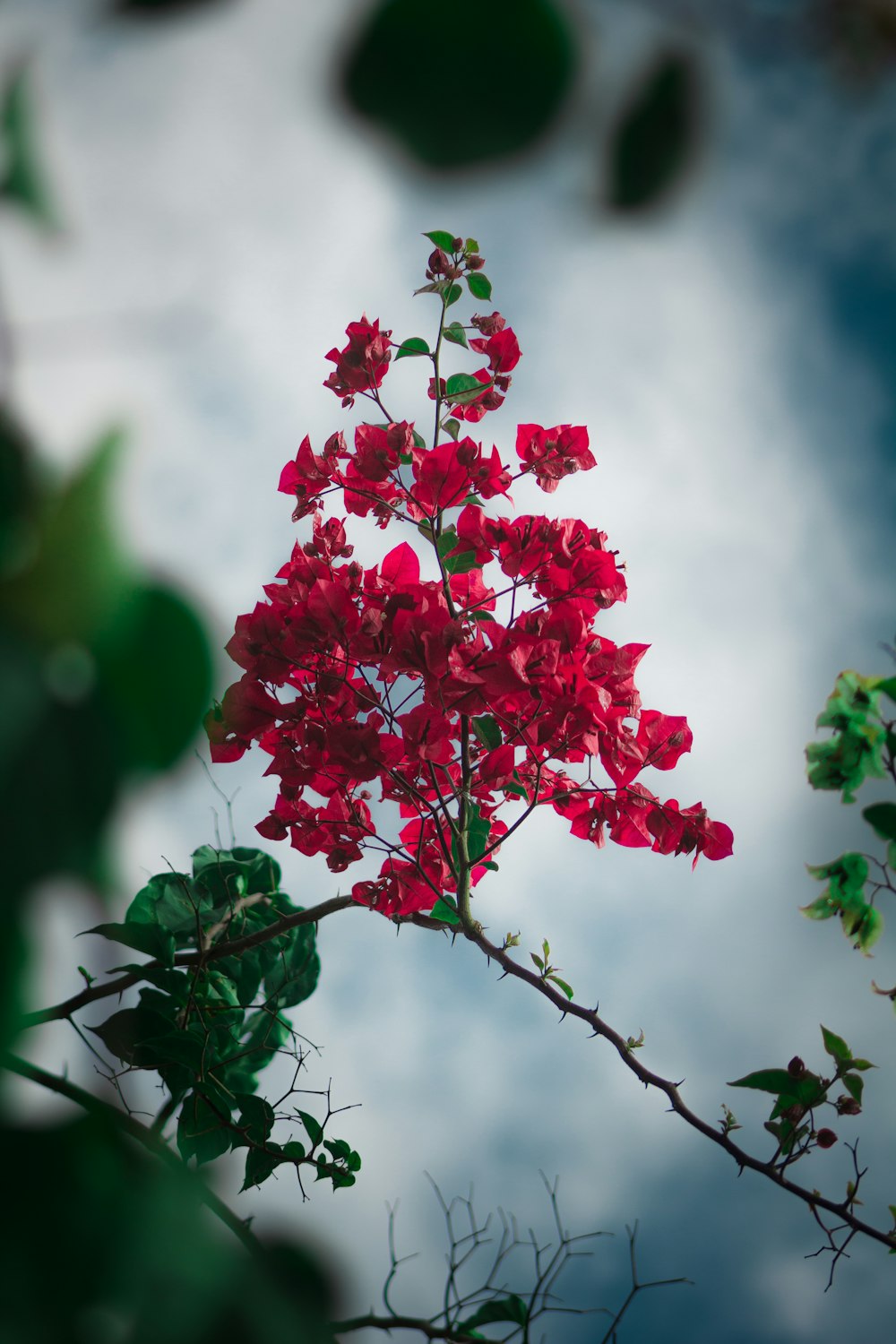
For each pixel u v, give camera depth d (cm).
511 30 31
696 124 35
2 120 38
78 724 31
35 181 38
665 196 36
